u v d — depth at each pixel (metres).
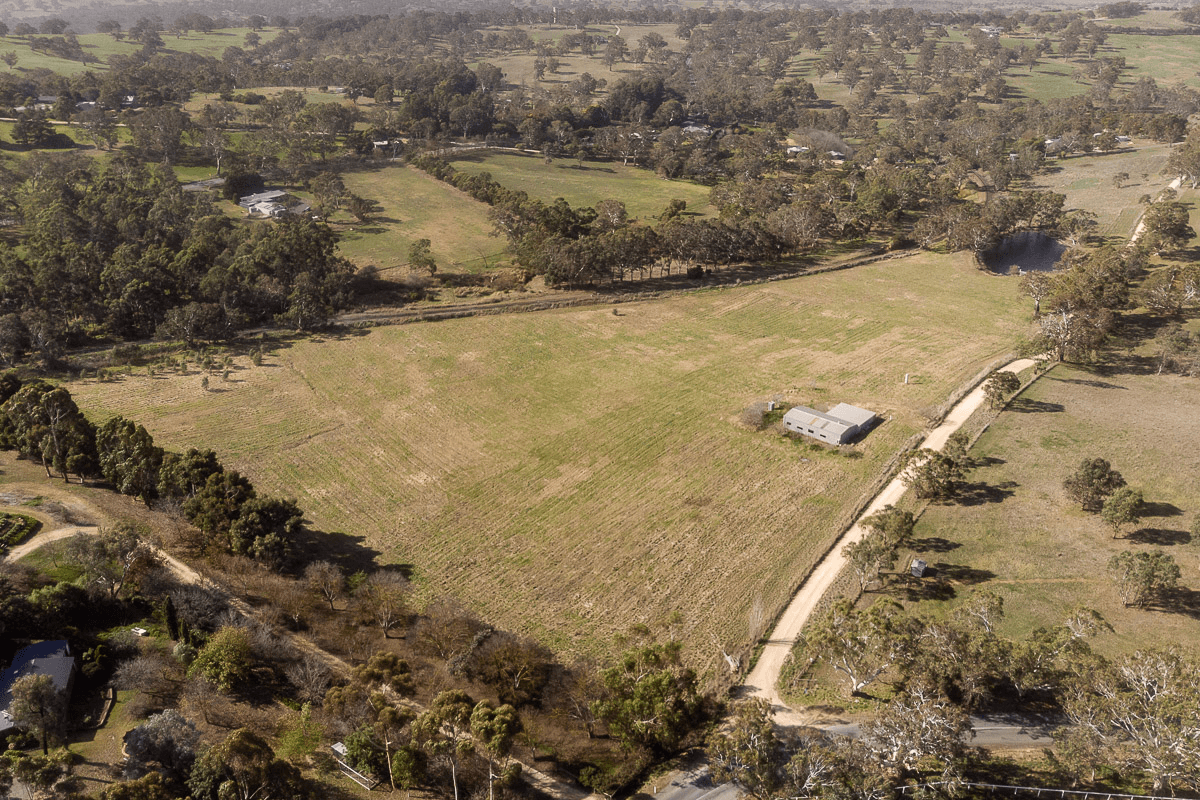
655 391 150.12
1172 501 112.38
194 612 88.56
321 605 97.25
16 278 173.75
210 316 169.88
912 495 116.56
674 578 101.19
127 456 112.19
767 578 100.75
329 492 119.88
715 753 72.06
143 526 105.12
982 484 118.44
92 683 80.00
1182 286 175.50
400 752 69.62
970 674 78.06
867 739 73.25
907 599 96.19
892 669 84.81
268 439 133.62
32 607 83.62
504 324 180.75
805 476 122.38
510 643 88.56
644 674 78.12
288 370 158.75
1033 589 97.06
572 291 198.25
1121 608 93.50
